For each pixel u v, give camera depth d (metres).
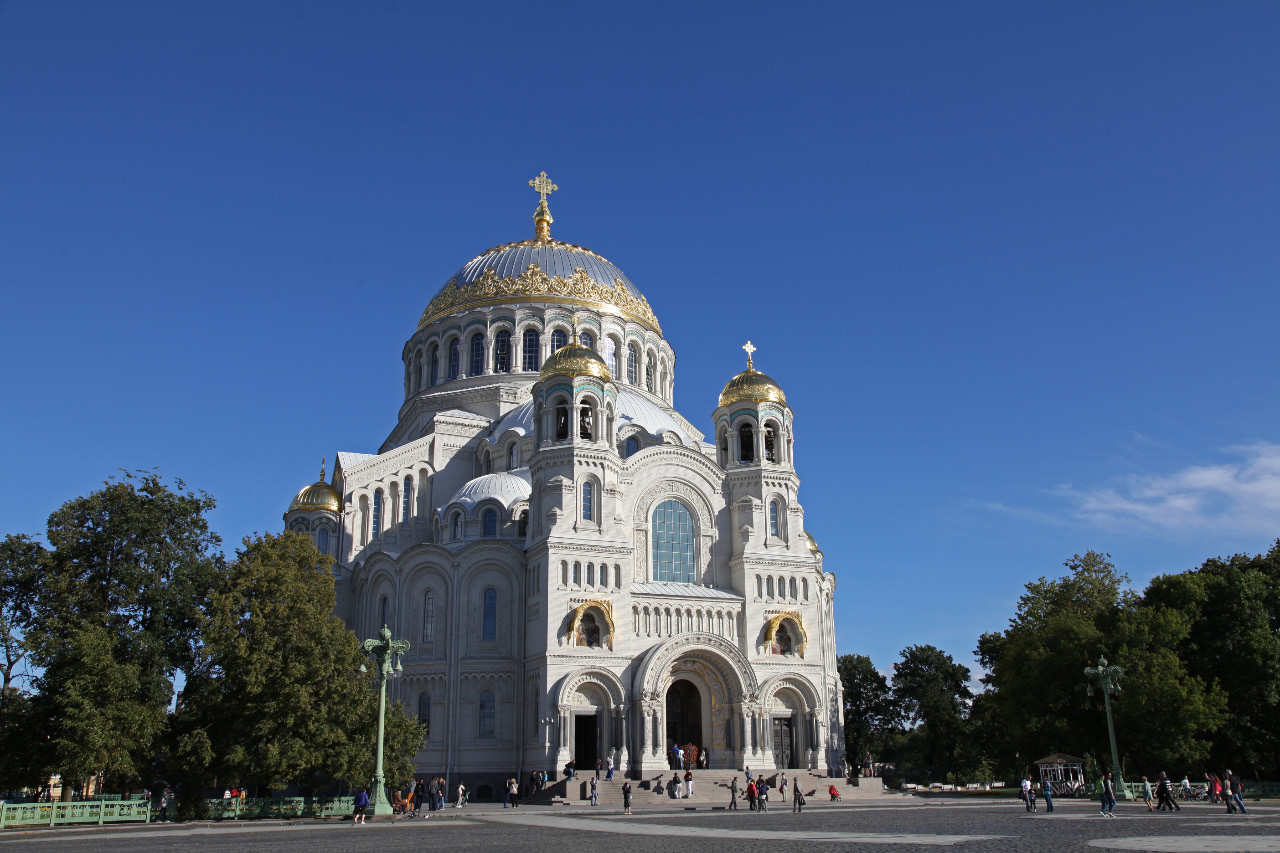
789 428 95.75
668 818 57.53
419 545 89.94
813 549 105.81
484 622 87.50
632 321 116.94
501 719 84.56
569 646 81.69
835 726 106.06
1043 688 87.06
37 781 63.09
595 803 71.69
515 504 91.94
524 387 109.44
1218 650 87.06
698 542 91.38
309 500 101.06
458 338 114.31
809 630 89.62
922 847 34.72
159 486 69.06
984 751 115.75
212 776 62.56
